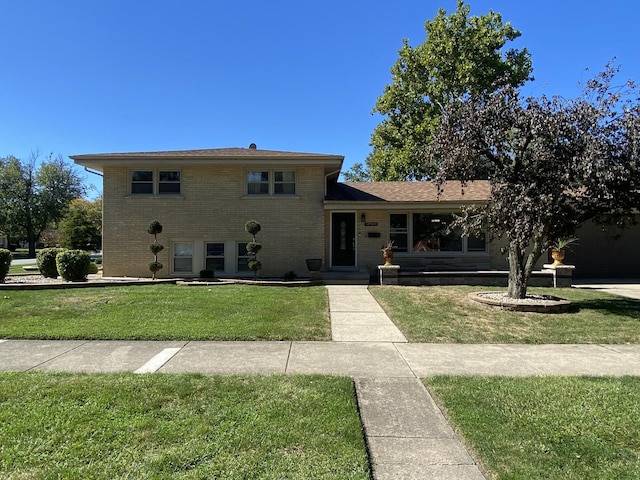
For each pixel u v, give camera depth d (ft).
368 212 49.32
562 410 12.50
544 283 42.91
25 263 84.43
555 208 25.88
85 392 13.44
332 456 9.75
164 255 47.06
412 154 79.56
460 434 11.09
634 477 9.04
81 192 149.59
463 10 79.77
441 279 42.88
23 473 8.90
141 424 11.19
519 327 24.32
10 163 139.23
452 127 30.22
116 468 9.11
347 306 30.27
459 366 17.33
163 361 17.44
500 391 14.08
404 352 19.35
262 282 41.27
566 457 9.87
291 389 14.01
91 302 29.58
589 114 25.11
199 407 12.40
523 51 82.23
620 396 13.61
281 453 9.86
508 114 28.19
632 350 20.03
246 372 16.02
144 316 25.71
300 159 45.88
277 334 21.98
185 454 9.70
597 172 23.54
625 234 53.72
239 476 8.87
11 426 11.01
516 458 9.82
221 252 47.50
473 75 76.79
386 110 87.51
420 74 84.23
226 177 47.42
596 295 36.19
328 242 48.75
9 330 22.22
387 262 44.01
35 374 15.38
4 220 135.74
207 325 23.52
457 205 46.85
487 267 48.75
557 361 18.12
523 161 28.58
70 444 10.12
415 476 9.16
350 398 13.28
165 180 47.60
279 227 47.47
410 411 12.66
